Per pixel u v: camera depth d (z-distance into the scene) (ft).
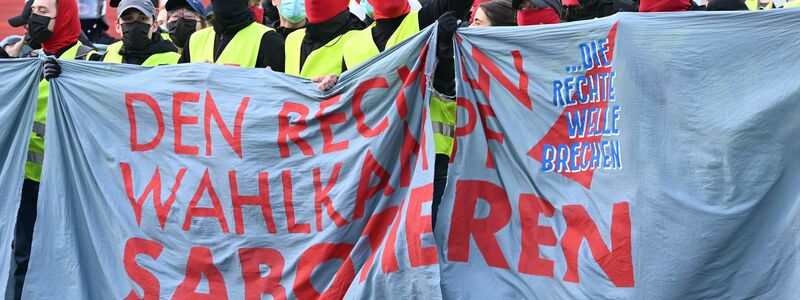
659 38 14.03
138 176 17.40
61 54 21.33
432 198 14.80
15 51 22.72
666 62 13.96
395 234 15.08
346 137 16.06
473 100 15.26
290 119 16.44
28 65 18.22
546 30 14.78
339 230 15.84
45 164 17.98
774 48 13.53
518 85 14.96
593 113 14.39
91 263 17.76
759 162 13.48
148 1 19.63
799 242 13.25
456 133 15.24
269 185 16.46
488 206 15.15
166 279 17.08
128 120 17.57
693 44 13.87
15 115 18.21
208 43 18.51
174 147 17.20
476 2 20.72
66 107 18.03
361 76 15.92
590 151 14.38
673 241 13.74
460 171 15.16
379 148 15.61
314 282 16.03
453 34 15.37
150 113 17.39
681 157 13.82
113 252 17.57
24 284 17.65
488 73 15.20
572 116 14.56
